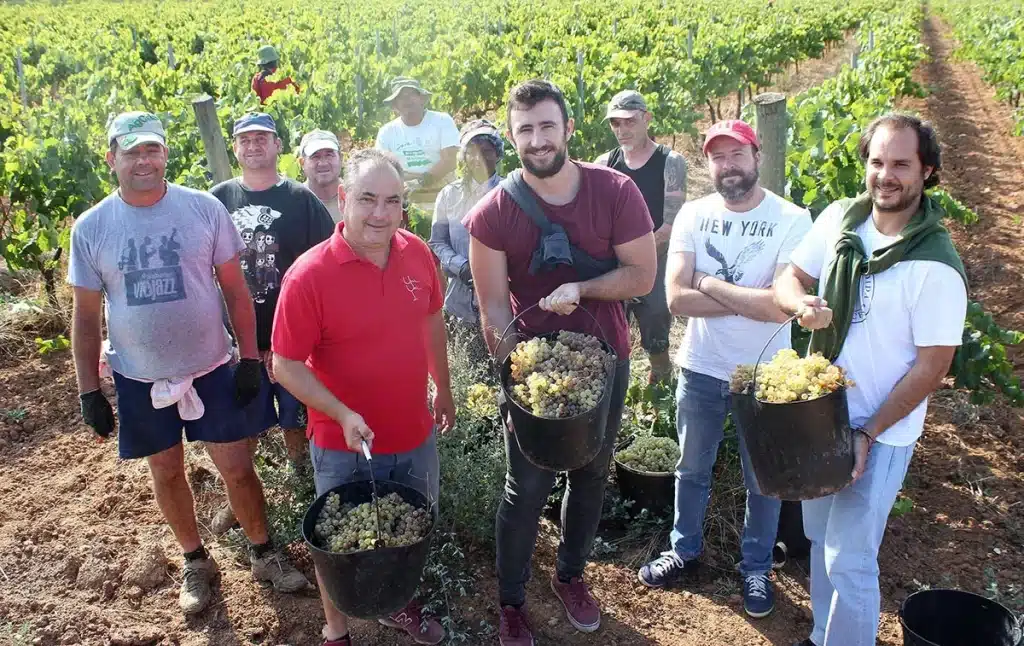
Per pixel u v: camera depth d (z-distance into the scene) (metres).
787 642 3.54
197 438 3.66
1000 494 4.54
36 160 7.17
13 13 37.94
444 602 3.71
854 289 2.85
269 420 3.88
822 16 24.42
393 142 6.58
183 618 3.72
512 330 3.33
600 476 3.41
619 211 3.14
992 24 22.50
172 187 3.46
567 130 3.02
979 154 12.98
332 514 2.98
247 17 28.62
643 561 4.06
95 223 3.36
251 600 3.81
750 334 3.48
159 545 4.08
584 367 2.96
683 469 3.78
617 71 11.73
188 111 9.46
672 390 4.84
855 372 2.90
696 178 11.05
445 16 23.70
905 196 2.71
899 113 2.74
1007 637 3.10
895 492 2.96
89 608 3.75
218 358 3.62
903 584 3.85
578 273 3.22
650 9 23.61
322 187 4.87
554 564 4.02
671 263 3.68
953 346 2.70
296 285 2.94
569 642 3.56
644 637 3.59
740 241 3.50
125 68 15.84
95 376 3.53
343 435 3.16
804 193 6.38
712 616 3.71
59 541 4.22
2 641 3.53
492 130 4.95
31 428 5.39
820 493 2.81
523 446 2.95
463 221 3.26
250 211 4.06
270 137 4.04
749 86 17.64
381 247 3.01
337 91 11.91
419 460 3.35
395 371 3.13
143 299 3.39
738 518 4.29
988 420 5.31
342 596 2.82
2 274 7.57
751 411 2.85
